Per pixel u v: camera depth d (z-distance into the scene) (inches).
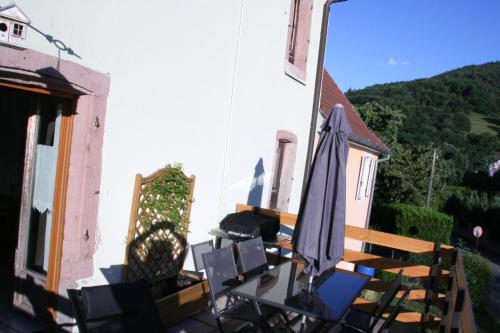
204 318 196.1
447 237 732.7
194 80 213.5
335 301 150.2
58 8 139.9
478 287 503.5
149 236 191.8
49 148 166.6
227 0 232.4
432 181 1083.3
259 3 265.1
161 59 189.5
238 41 247.6
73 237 158.2
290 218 245.6
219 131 240.2
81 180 158.4
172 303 179.9
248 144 272.7
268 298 146.9
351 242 527.5
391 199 1039.6
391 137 1013.2
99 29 156.5
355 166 497.4
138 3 172.9
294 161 338.0
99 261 167.8
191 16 205.0
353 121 521.7
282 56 303.0
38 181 170.9
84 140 157.5
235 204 266.1
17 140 257.3
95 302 117.3
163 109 194.4
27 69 130.5
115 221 174.2
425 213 751.7
